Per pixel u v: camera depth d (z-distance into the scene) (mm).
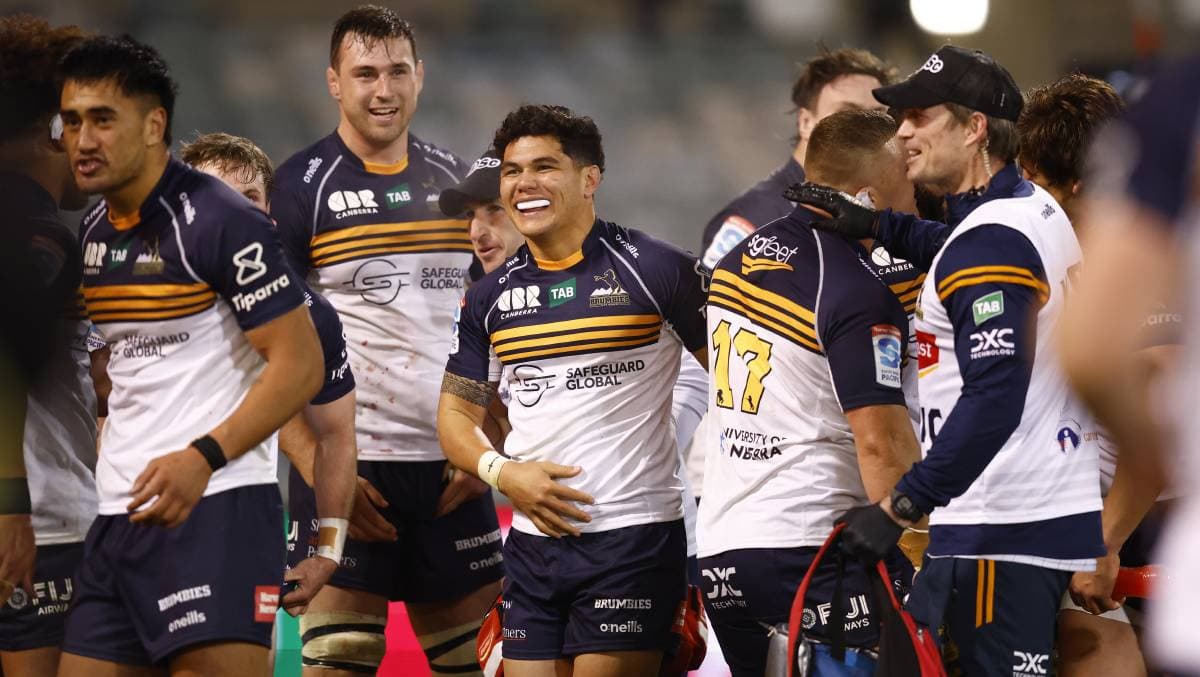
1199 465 6574
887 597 11117
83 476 13516
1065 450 11453
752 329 12500
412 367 16188
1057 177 12547
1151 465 6547
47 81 12891
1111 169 6656
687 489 15758
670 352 13531
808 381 12312
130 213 11180
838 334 12062
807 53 66250
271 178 14891
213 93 60469
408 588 16359
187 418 11219
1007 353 10844
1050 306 11242
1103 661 12367
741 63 67500
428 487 16188
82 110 10781
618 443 13219
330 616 15547
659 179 63281
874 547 10938
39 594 13141
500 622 14219
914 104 12266
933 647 11141
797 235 12578
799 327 12234
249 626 11164
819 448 12367
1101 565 11734
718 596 12836
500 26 66625
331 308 13477
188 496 10688
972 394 10883
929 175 12375
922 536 14406
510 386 13672
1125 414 6344
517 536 13562
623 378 13281
